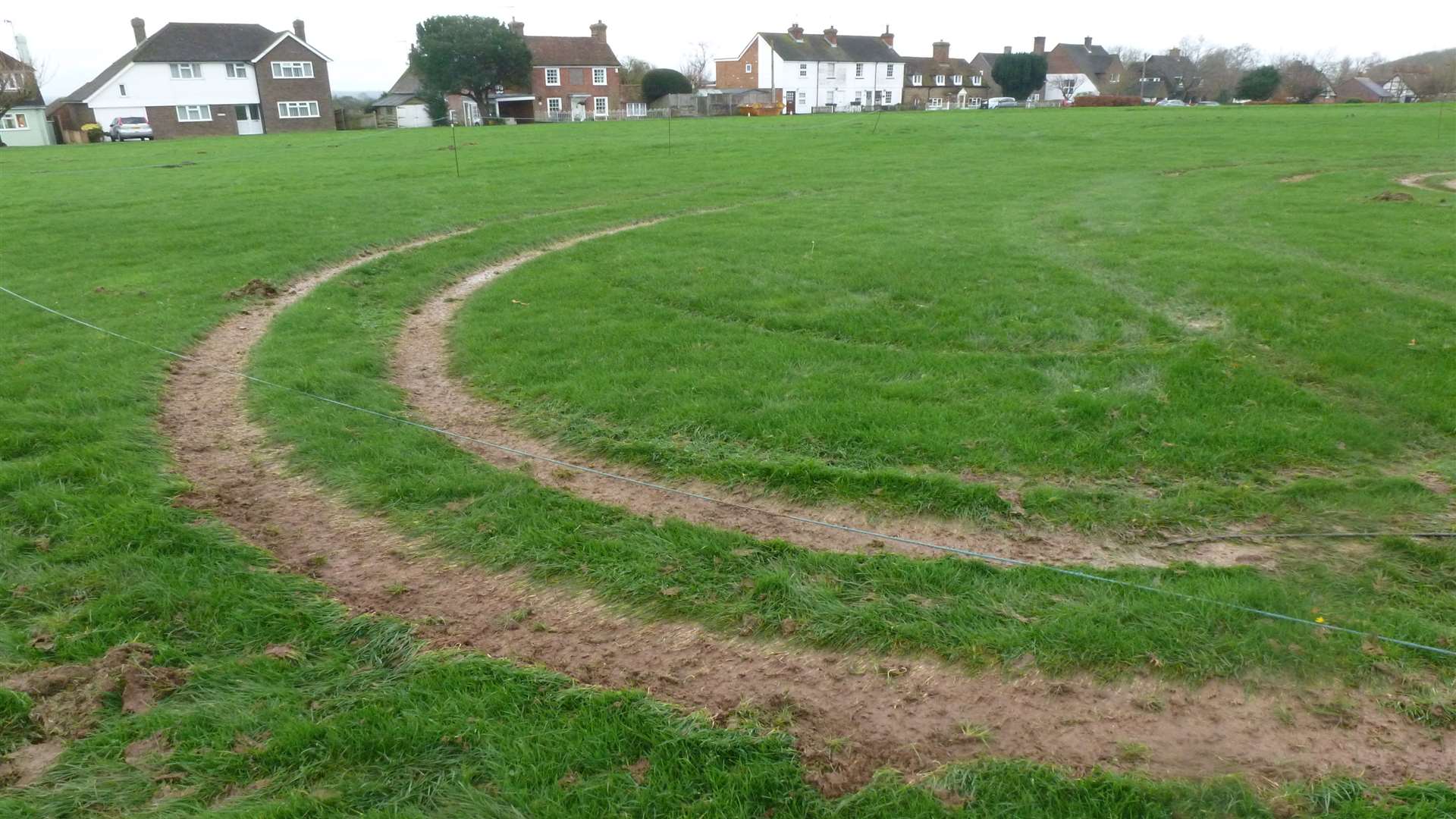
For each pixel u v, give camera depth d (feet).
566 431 20.01
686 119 156.04
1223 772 10.16
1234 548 14.83
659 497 17.07
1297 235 41.55
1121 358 23.89
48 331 27.99
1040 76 243.40
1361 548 14.69
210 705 11.19
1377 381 21.66
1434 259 35.70
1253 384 21.36
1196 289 31.12
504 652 12.48
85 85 192.85
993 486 16.61
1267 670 11.66
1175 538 15.19
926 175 67.15
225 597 13.44
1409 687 11.32
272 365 25.02
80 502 16.29
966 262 36.37
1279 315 27.45
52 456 18.37
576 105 218.18
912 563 14.26
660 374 23.09
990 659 12.03
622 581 13.98
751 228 45.57
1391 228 43.11
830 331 27.50
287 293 34.63
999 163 74.28
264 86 187.32
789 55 240.73
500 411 21.66
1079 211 50.01
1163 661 11.80
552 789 9.83
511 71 199.62
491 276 37.52
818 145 91.71
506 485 17.20
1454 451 18.33
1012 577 13.87
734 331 27.25
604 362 24.32
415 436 19.83
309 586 13.99
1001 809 9.57
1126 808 9.55
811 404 20.66
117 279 35.55
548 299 31.65
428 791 9.86
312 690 11.57
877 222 46.44
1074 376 22.52
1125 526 15.51
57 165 88.84
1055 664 11.89
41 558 14.48
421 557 15.01
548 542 15.10
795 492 16.90
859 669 12.01
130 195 61.21
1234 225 44.73
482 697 11.29
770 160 78.18
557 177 67.10
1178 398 20.65
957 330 26.94
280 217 49.83
